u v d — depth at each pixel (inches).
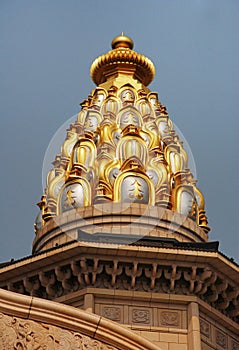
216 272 2171.5
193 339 2106.3
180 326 2139.5
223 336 2214.6
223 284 2190.0
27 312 1274.6
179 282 2162.9
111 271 2122.3
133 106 2581.2
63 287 2142.0
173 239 2235.5
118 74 2768.2
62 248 2111.2
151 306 2145.7
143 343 1358.3
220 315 2206.0
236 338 2245.3
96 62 2810.0
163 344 2111.2
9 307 1263.5
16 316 1268.5
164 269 2146.9
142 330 2116.1
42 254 2135.8
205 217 2498.8
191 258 2139.5
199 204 2506.2
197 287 2155.5
